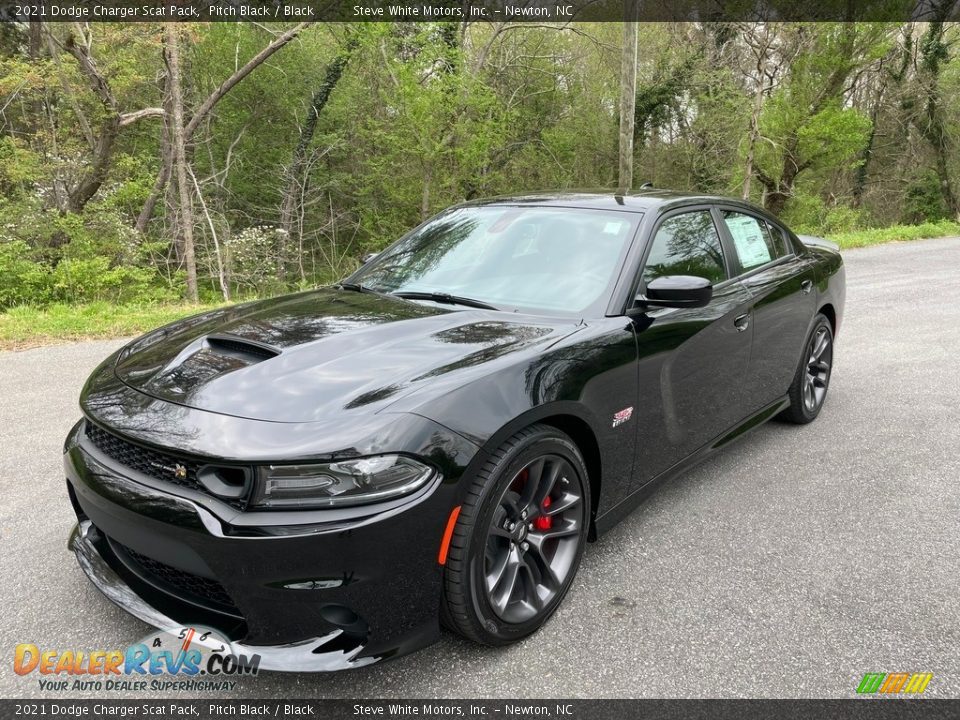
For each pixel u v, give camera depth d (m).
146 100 20.86
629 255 3.04
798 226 24.70
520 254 3.24
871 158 31.62
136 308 9.20
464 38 22.88
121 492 2.11
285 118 24.84
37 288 13.61
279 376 2.27
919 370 5.94
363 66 23.03
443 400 2.13
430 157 20.88
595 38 23.52
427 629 2.13
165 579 2.22
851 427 4.64
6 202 14.02
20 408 4.80
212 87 23.20
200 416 2.12
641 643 2.42
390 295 3.20
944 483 3.76
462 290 3.15
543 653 2.37
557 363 2.46
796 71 21.05
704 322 3.22
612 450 2.73
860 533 3.21
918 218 31.53
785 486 3.72
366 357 2.38
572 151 26.98
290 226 24.11
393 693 2.18
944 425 4.64
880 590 2.75
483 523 2.17
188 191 17.31
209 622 2.11
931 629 2.51
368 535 1.93
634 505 2.99
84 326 7.39
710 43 24.19
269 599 1.95
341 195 25.67
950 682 2.24
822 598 2.70
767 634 2.48
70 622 2.49
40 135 15.60
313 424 2.02
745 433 3.87
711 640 2.44
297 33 18.78
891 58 27.78
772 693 2.19
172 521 1.99
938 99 28.05
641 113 25.11
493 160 24.41
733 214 3.92
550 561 2.57
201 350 2.57
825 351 4.80
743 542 3.13
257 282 19.30
